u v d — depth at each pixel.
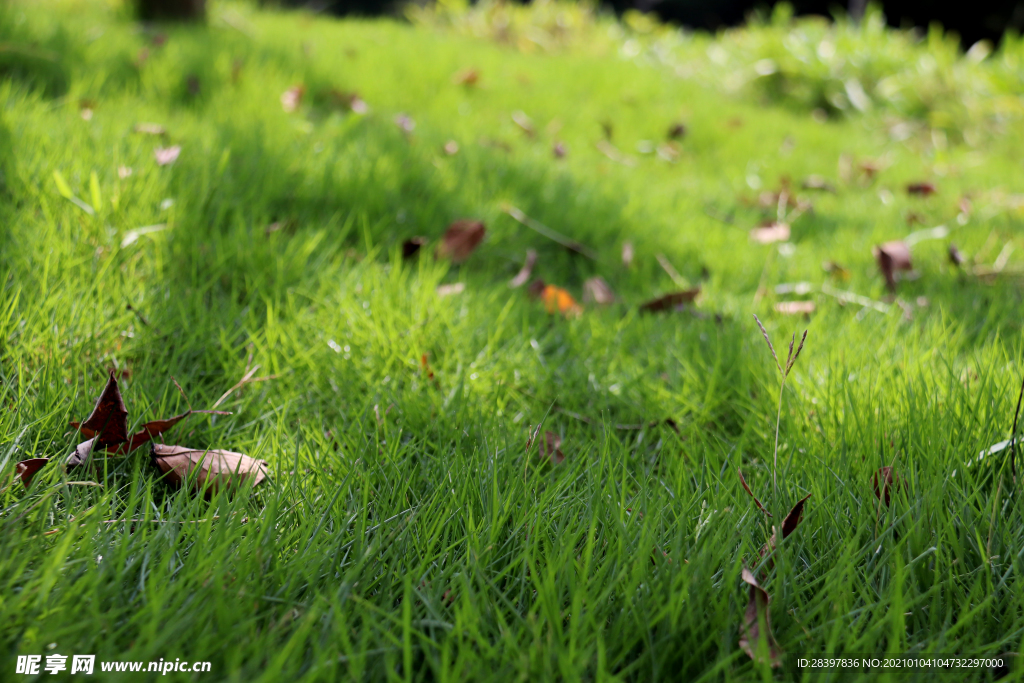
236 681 0.91
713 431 1.39
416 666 1.09
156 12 2.87
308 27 3.32
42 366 1.35
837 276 1.69
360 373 1.41
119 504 1.28
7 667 0.93
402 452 1.33
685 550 1.25
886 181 2.29
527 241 1.69
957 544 1.24
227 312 1.45
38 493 1.28
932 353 1.44
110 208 1.52
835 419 1.37
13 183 1.53
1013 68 3.82
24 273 1.43
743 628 1.09
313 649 1.04
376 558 1.23
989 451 1.32
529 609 1.17
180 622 1.00
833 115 3.87
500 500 1.29
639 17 5.22
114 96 1.90
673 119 2.60
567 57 3.63
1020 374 1.39
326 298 1.49
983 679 1.07
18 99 1.73
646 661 1.08
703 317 1.55
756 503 1.29
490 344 1.46
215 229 1.52
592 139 2.30
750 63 4.15
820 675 1.00
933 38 4.09
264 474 1.31
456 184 1.74
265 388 1.39
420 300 1.49
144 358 1.40
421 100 2.27
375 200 1.66
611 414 1.42
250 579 1.14
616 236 1.74
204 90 1.99
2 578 1.07
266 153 1.70
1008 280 1.66
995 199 2.09
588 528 1.27
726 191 2.06
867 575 1.26
